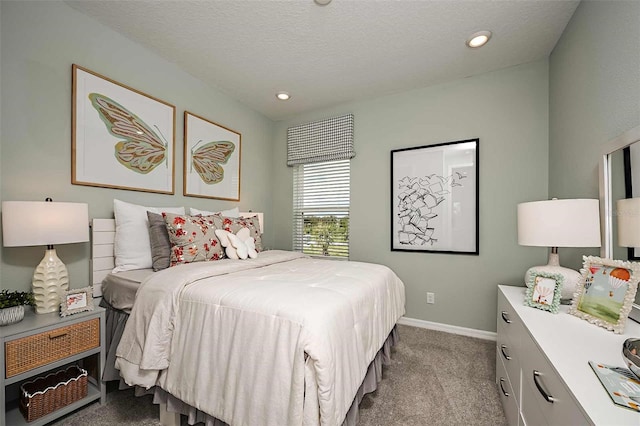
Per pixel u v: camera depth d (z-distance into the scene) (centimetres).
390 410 156
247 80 281
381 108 315
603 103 149
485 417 151
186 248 193
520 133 249
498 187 257
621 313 107
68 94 182
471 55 236
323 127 346
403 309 223
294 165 374
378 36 212
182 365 127
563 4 178
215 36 214
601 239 142
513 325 140
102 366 159
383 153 313
